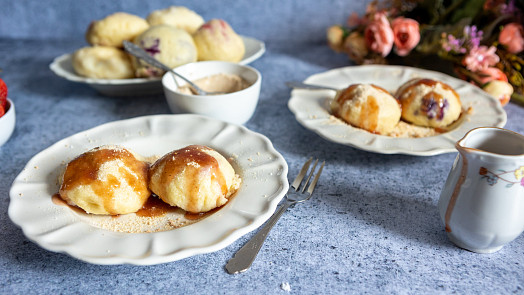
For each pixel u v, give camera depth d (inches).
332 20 35.4
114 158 17.6
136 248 15.3
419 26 28.8
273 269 16.0
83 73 25.9
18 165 21.0
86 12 36.1
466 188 15.5
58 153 19.6
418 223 17.7
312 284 15.5
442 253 16.5
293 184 19.2
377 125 21.5
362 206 18.4
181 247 15.2
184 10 29.2
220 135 20.6
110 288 15.5
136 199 17.2
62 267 16.2
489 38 27.4
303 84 25.0
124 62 25.8
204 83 24.5
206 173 17.0
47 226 16.1
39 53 34.1
